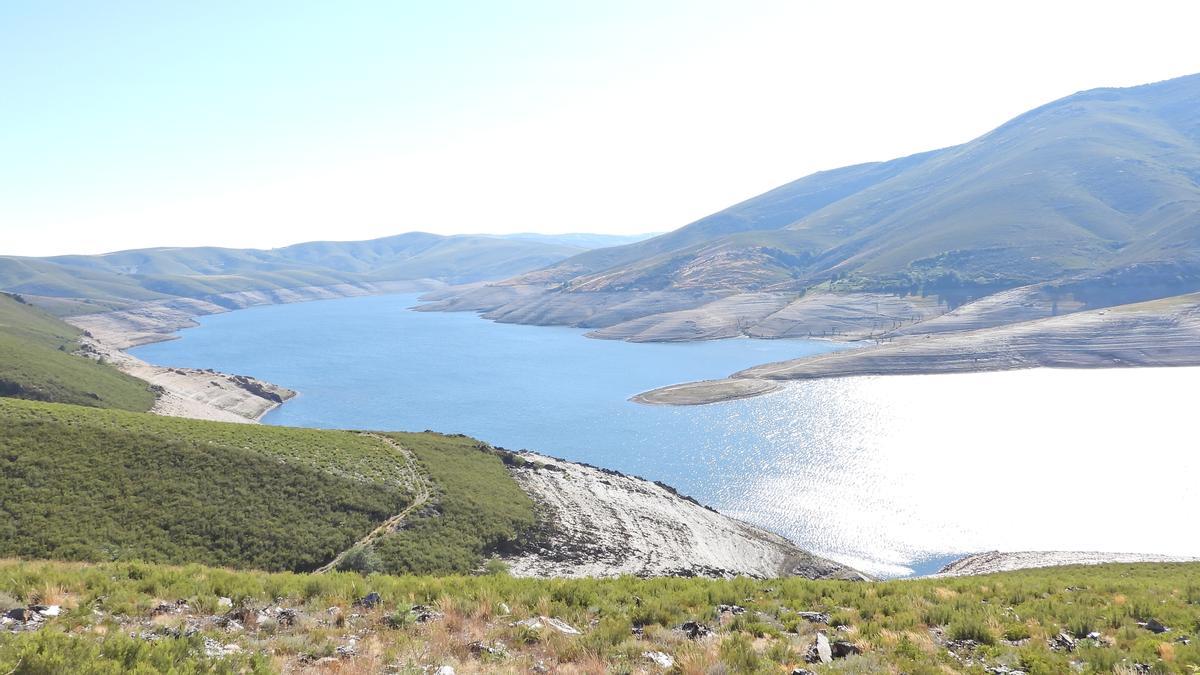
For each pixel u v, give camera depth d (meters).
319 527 47.56
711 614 16.86
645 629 15.21
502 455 75.88
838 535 87.00
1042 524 86.31
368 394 197.50
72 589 15.37
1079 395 160.00
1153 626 15.88
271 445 58.94
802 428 142.38
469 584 19.00
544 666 12.30
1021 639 15.17
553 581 20.19
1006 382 179.38
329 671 11.28
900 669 12.56
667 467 121.25
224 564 41.19
